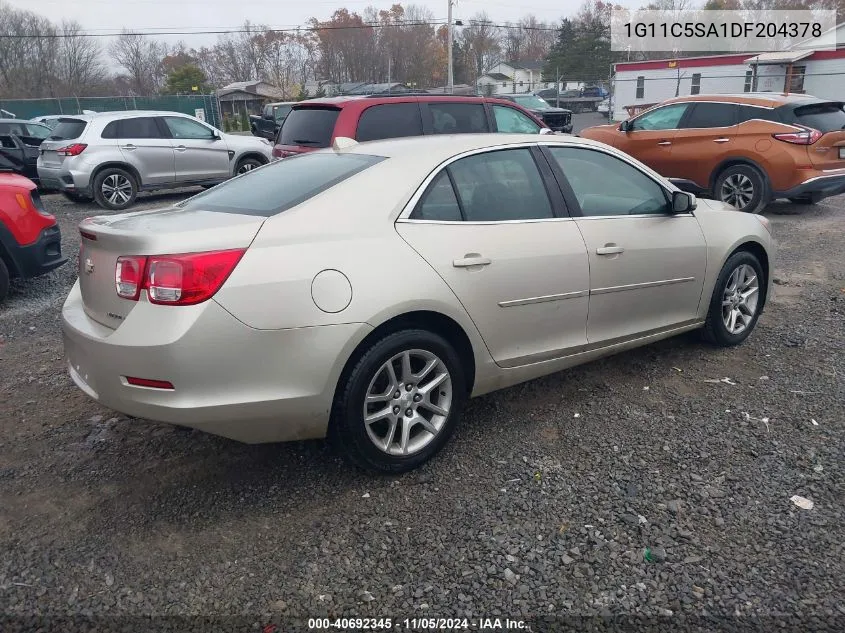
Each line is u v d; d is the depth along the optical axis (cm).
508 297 357
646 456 353
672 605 252
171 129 1289
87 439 379
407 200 337
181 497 323
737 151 995
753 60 3209
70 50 5831
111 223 325
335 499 320
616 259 405
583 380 450
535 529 295
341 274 303
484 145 376
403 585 265
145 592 262
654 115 1110
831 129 976
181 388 279
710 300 475
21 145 1504
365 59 6931
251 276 286
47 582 267
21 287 710
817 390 424
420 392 334
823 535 288
